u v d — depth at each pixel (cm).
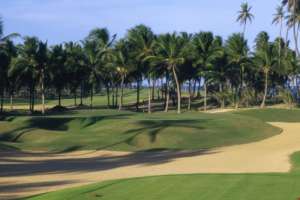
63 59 9262
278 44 10544
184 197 1781
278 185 1984
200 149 4553
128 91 15250
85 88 11431
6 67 8869
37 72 8944
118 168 3319
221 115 6888
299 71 10800
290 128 6562
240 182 2073
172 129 5178
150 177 2331
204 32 10012
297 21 10438
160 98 12525
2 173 3084
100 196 1872
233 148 4616
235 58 10175
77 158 3969
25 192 2352
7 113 8569
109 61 9675
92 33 9981
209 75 9875
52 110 9238
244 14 12594
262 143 5041
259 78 11200
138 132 5038
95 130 5353
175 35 9069
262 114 8175
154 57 9062
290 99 10612
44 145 4603
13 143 4700
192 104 11081
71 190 2069
